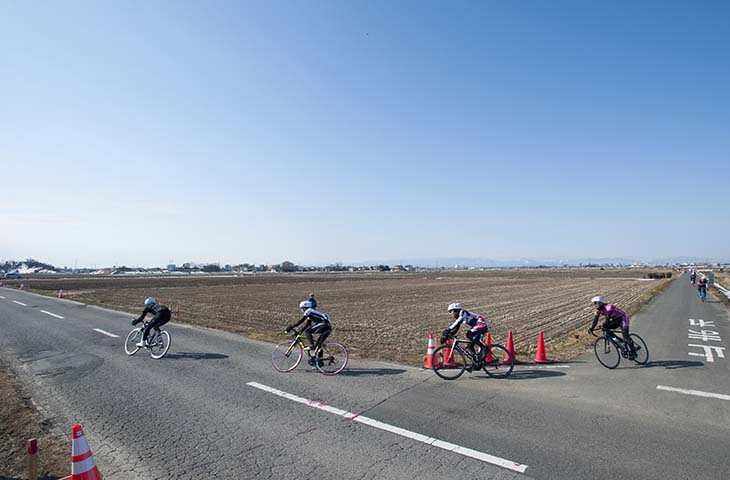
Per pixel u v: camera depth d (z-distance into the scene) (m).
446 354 9.17
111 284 63.25
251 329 16.25
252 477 4.51
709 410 6.54
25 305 25.80
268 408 6.70
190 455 5.07
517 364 9.90
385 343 13.70
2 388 7.86
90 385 8.08
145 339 10.63
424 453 5.03
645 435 5.53
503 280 79.81
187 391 7.65
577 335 14.45
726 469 4.58
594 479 4.38
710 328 15.75
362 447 5.21
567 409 6.58
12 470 4.72
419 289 51.41
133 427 5.96
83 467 3.63
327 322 9.12
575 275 107.94
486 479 4.39
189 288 54.03
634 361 9.99
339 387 7.87
